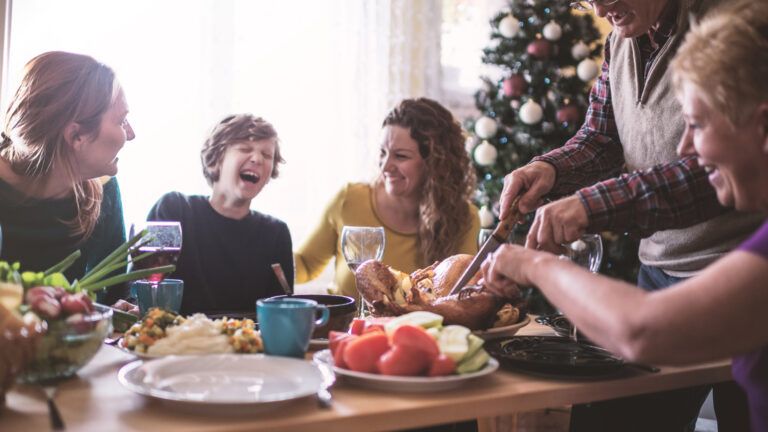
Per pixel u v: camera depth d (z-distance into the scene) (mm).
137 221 3549
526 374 1232
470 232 2611
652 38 1596
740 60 909
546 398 1137
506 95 3963
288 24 3846
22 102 1822
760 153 936
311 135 3918
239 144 2221
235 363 1122
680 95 1013
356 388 1127
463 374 1128
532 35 3961
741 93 910
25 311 1068
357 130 3959
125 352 1315
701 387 1685
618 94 1720
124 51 3477
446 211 2521
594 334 965
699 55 950
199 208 2256
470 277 1487
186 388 1040
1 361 944
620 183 1368
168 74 3566
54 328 1068
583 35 3971
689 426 1709
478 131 3865
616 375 1223
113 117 1910
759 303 848
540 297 3797
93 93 1856
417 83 4191
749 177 965
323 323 1369
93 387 1094
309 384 1055
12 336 951
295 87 3877
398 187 2500
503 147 3988
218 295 2203
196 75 3623
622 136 1737
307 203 3934
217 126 2271
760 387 1092
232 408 955
